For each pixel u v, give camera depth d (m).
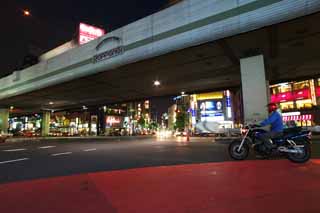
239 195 3.53
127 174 5.54
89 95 28.08
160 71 17.70
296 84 38.97
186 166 6.41
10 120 82.88
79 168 6.70
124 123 82.62
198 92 27.55
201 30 12.04
